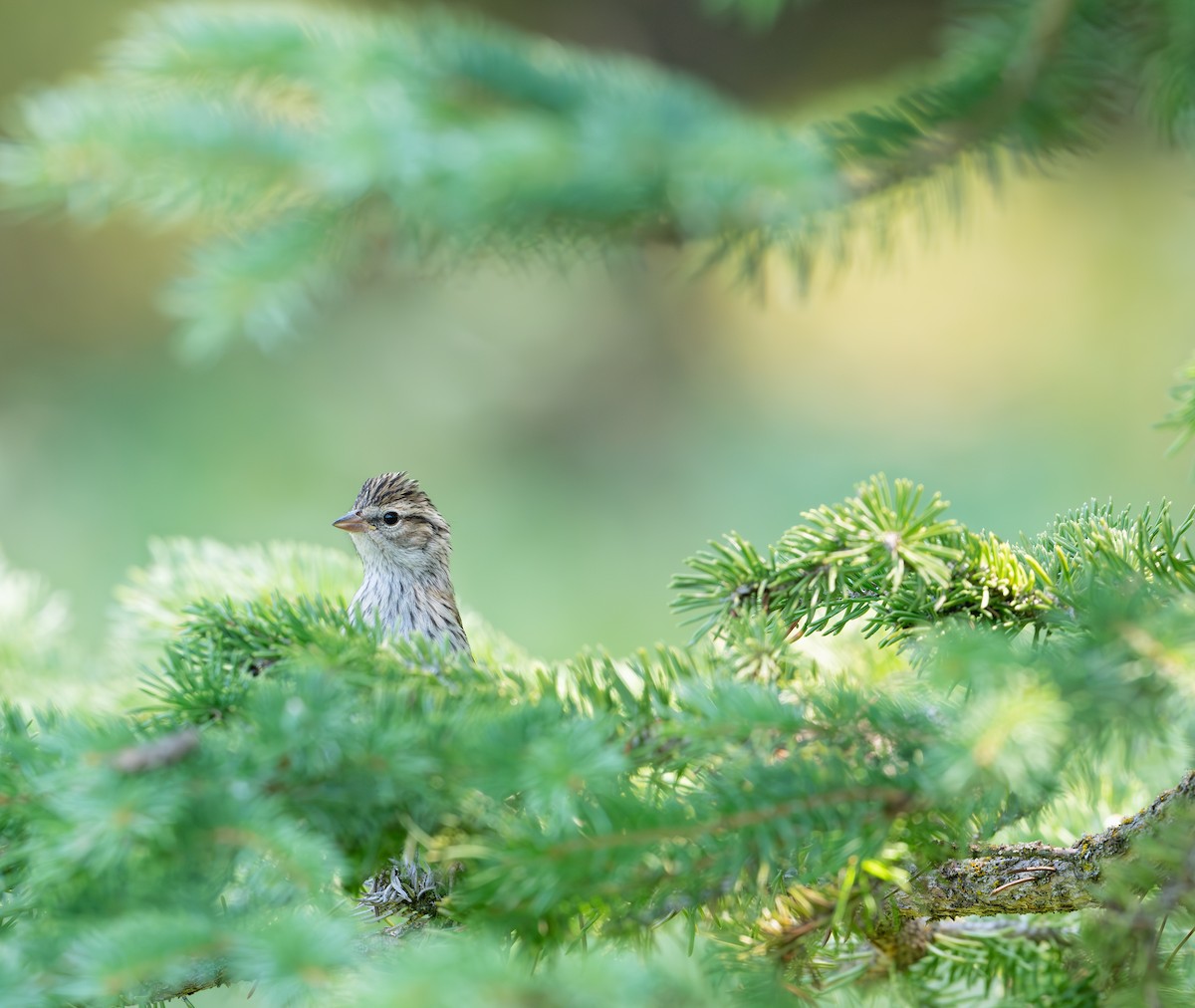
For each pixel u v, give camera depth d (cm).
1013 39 911
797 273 949
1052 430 1941
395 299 2200
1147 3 888
